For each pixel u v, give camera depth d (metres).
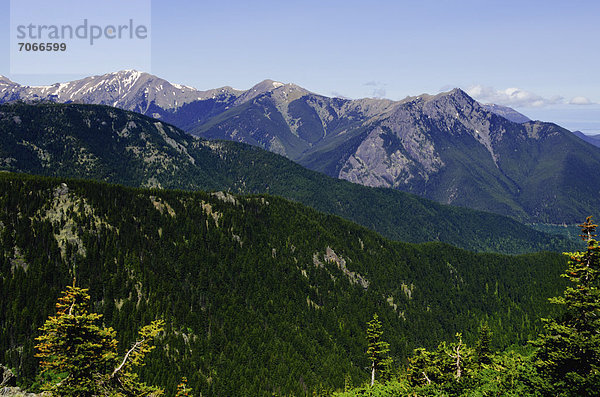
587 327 48.88
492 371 69.62
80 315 37.16
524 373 53.25
